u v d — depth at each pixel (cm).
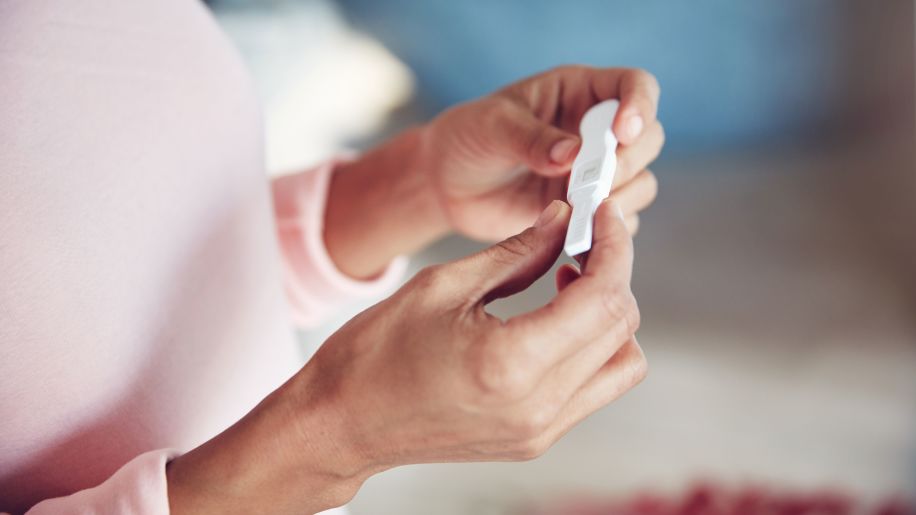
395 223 81
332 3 237
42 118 56
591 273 53
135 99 60
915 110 199
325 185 82
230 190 66
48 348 56
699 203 197
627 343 57
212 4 219
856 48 203
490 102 73
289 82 223
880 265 176
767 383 150
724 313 166
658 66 211
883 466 133
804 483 131
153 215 60
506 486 137
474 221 79
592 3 213
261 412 54
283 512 55
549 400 52
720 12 204
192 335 63
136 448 60
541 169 68
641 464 138
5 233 54
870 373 150
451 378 51
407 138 81
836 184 200
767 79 207
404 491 138
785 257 179
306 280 82
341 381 52
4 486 56
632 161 68
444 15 229
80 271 57
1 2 55
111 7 59
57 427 56
